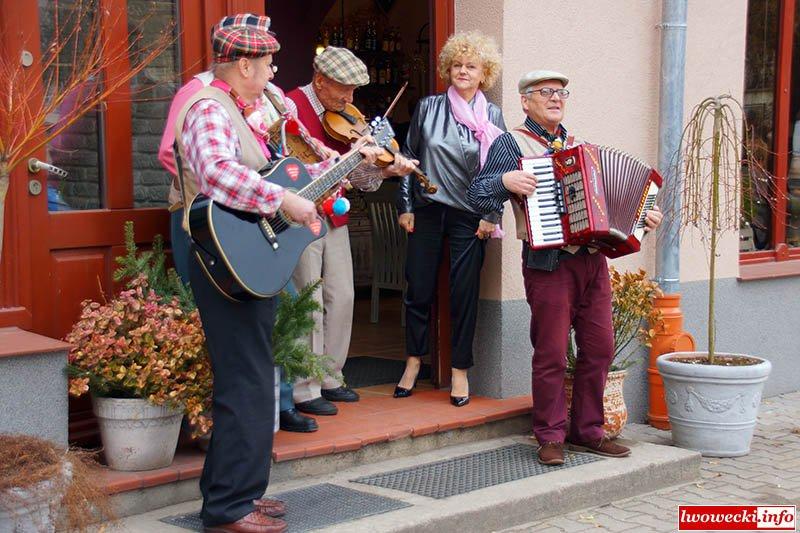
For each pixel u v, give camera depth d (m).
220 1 4.68
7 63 3.99
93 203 4.37
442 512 4.01
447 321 5.62
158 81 4.54
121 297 4.00
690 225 6.32
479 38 5.14
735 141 6.22
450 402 5.35
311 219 3.45
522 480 4.48
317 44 8.88
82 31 4.28
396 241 7.64
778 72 7.16
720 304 6.59
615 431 5.15
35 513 3.21
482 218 5.05
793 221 7.35
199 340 3.97
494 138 5.13
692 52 6.28
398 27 9.34
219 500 3.66
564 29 5.63
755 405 5.40
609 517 4.42
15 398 3.67
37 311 4.15
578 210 4.38
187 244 4.24
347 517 3.93
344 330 5.16
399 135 9.19
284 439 4.58
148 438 4.01
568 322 4.73
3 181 3.51
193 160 3.45
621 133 5.96
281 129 3.95
